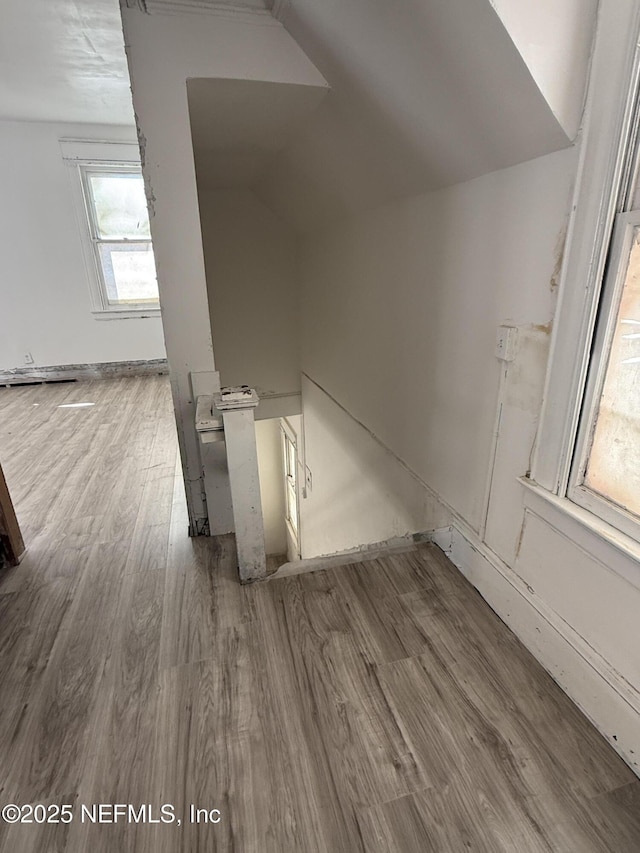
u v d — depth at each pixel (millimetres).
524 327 1390
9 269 4516
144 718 1259
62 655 1457
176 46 1491
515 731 1226
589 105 1077
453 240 1714
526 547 1478
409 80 1361
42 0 2158
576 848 992
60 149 4336
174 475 2688
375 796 1080
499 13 954
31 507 2340
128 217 4793
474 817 1043
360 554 1956
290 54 1625
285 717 1259
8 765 1146
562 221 1204
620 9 971
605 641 1207
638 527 1111
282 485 5996
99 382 4934
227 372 4262
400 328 2248
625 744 1152
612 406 1173
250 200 3727
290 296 4180
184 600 1687
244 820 1037
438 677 1379
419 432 2184
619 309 1122
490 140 1334
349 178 2285
